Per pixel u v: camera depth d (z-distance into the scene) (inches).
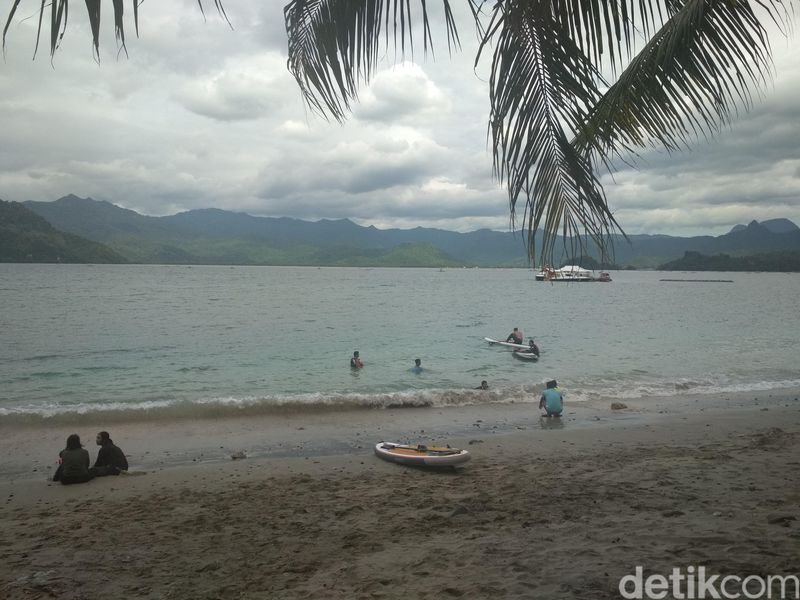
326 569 190.1
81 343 1099.3
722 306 2306.8
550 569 168.2
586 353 1005.8
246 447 432.5
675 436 441.1
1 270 6186.0
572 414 546.6
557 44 110.8
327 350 1026.7
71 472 340.2
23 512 286.5
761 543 177.8
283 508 277.1
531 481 307.0
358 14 116.0
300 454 412.8
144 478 351.6
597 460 359.6
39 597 180.1
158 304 2135.8
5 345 1067.9
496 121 113.0
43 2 66.1
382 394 613.9
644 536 195.0
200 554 215.3
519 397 628.7
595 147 131.4
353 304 2277.3
